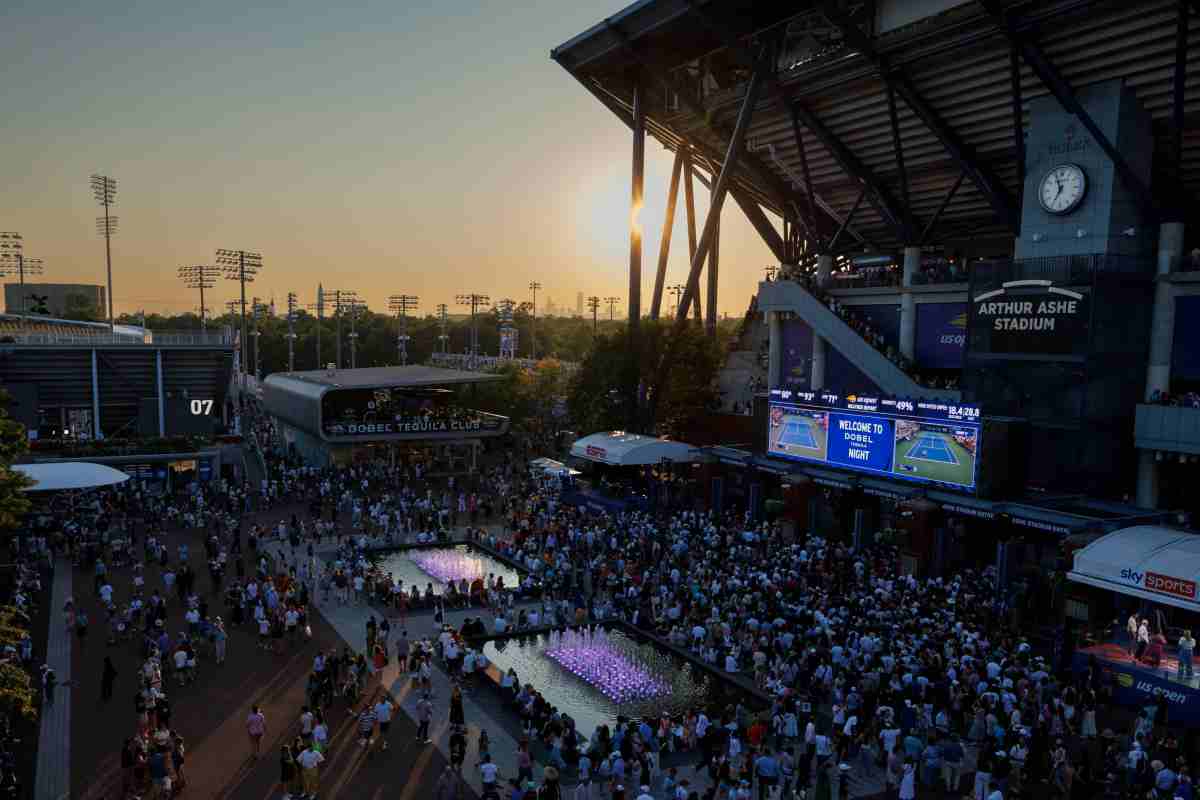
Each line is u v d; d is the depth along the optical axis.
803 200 68.88
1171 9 36.88
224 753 24.64
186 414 69.88
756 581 35.50
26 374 67.25
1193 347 41.31
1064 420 40.47
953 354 54.78
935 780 22.75
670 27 53.41
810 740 22.73
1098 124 42.75
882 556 41.19
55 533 45.94
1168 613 31.66
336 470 65.81
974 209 58.81
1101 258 39.53
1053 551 39.38
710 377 73.44
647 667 31.34
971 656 26.94
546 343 190.12
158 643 30.70
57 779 23.00
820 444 48.53
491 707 28.14
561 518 51.22
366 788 22.75
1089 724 24.62
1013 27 40.66
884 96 51.03
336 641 33.88
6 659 27.22
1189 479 41.28
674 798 21.33
